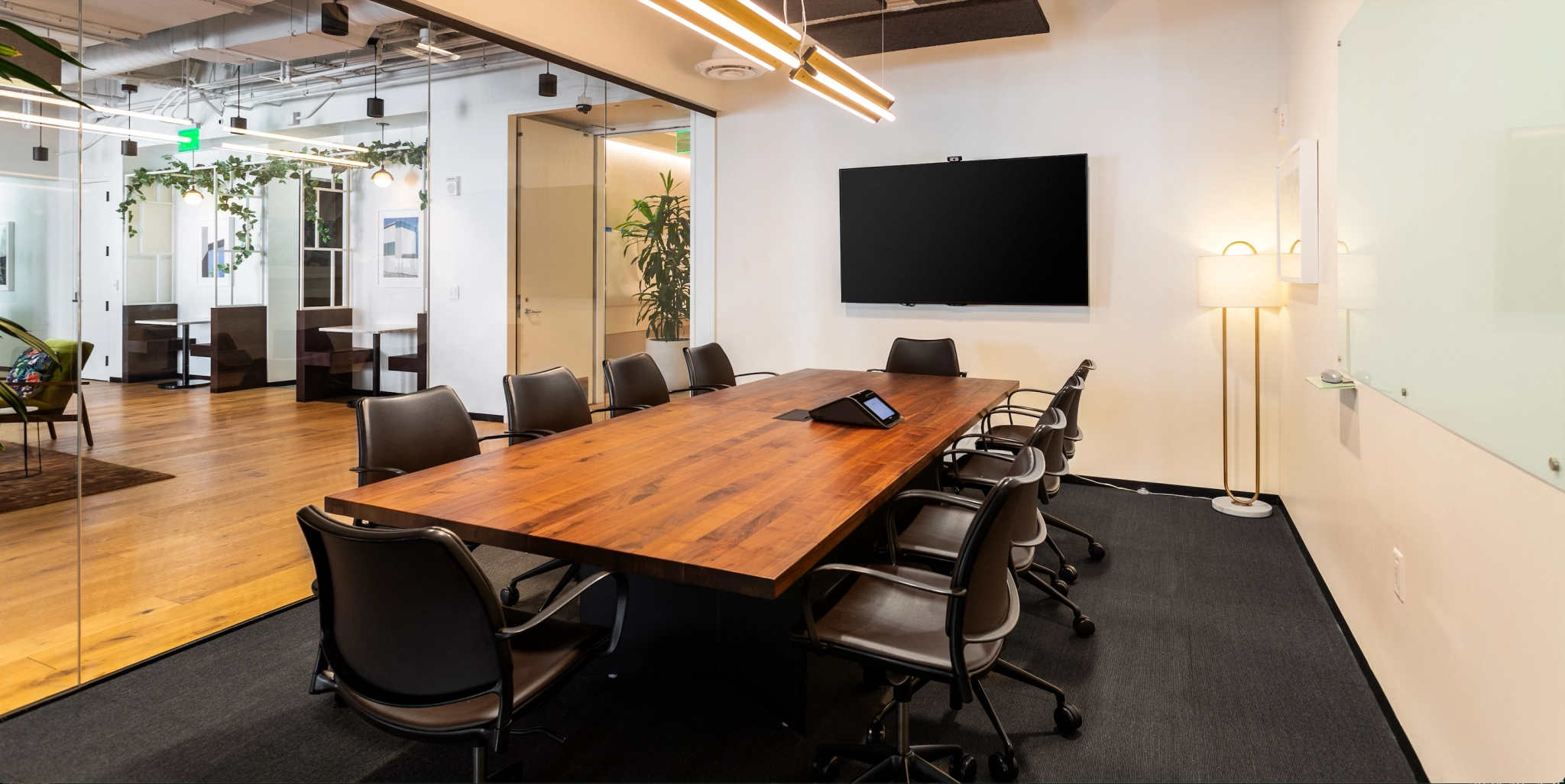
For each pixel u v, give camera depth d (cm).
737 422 351
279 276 382
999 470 380
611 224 682
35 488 272
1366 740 243
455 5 406
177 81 326
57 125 280
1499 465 171
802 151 636
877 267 608
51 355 277
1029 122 561
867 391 356
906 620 213
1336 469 335
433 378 498
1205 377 526
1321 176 363
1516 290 159
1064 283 552
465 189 522
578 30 494
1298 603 349
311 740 239
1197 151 518
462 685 169
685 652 274
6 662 262
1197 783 222
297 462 393
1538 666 153
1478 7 179
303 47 394
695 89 619
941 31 515
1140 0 527
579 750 236
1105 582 377
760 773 227
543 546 196
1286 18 467
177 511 326
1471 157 183
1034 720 256
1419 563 225
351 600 172
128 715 251
